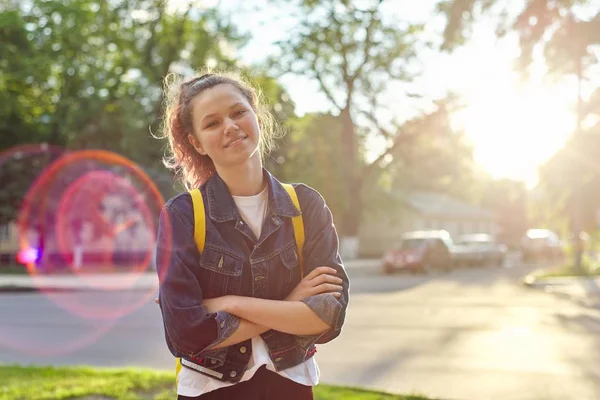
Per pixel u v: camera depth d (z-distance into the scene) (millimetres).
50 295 19734
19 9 33719
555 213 25609
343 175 37719
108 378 6676
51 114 33812
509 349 9102
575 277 23219
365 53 36906
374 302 16109
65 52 33969
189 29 37094
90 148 31422
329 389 6160
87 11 34812
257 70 36000
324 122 37312
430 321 12320
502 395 6363
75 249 31109
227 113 2164
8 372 7105
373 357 8570
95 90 32312
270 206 2217
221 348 2105
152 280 25016
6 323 12781
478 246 36375
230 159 2152
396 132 38062
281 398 2188
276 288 2182
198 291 2084
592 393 6414
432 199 62344
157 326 12211
